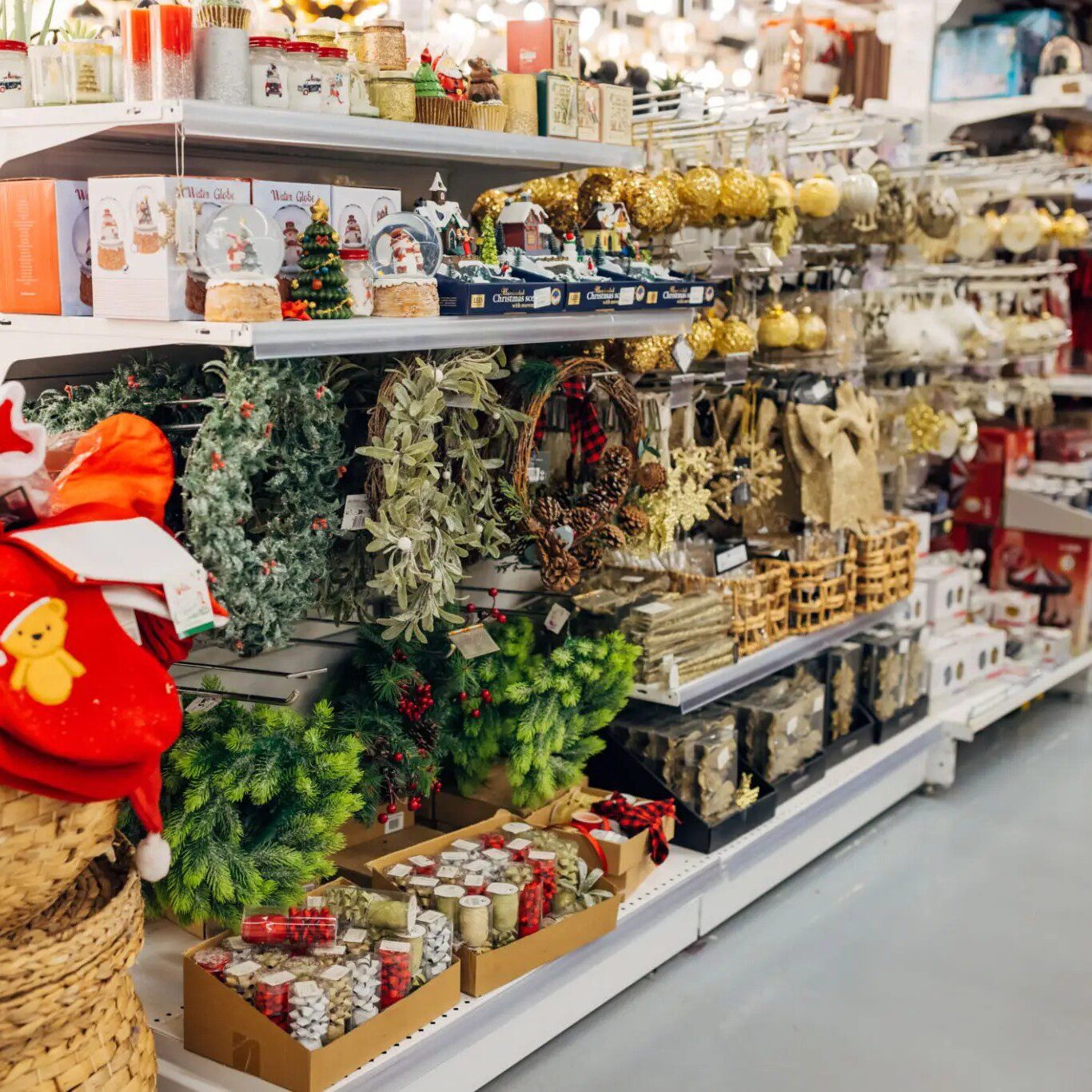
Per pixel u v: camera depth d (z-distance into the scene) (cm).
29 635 171
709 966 336
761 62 464
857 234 417
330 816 247
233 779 234
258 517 240
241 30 213
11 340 233
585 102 293
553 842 298
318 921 241
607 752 347
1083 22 557
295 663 307
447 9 371
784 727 379
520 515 280
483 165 326
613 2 417
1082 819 445
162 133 229
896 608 446
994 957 345
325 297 223
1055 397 618
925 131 513
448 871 278
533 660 325
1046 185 528
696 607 350
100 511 189
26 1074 184
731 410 391
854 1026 309
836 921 363
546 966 278
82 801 176
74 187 226
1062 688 595
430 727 289
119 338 219
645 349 322
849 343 409
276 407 227
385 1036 238
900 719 446
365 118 236
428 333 243
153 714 179
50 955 182
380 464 246
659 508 332
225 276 207
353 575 267
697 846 340
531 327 269
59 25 295
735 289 375
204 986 229
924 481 548
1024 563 589
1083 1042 307
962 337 463
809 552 403
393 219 244
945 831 431
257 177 285
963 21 529
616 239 308
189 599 187
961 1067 294
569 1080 282
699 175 335
